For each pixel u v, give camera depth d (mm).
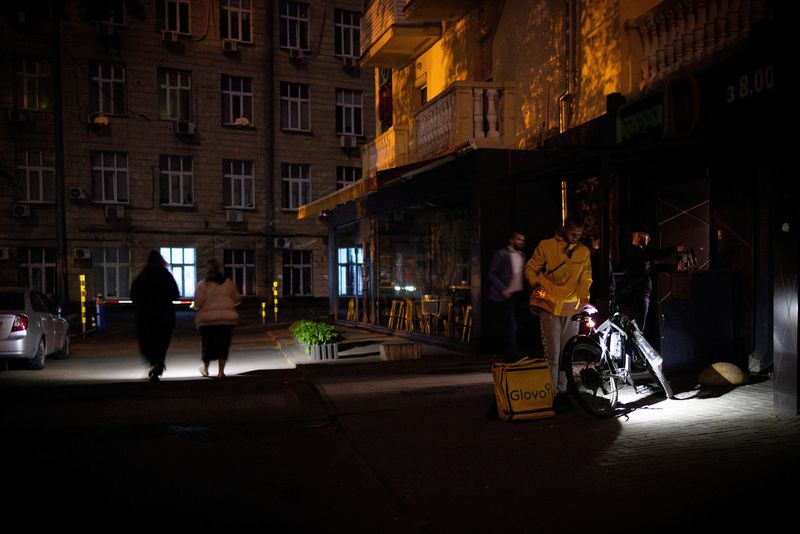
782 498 4242
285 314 30078
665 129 8641
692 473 4809
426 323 14508
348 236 20453
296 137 35812
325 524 4180
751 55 7172
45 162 31172
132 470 5402
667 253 8508
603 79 11203
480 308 11891
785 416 6344
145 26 32688
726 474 4750
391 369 10539
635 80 10445
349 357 12422
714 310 8820
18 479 5184
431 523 4109
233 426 6941
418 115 16812
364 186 13906
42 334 12969
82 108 31625
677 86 8438
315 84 36312
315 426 6895
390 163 19516
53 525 4219
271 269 34969
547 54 13102
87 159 31703
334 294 21797
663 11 9734
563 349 6891
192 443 6254
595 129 10672
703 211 9609
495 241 11906
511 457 5438
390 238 16812
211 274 10617
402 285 16016
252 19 34938
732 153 8531
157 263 10211
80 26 31453
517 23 14367
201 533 4070
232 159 34500
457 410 7289
